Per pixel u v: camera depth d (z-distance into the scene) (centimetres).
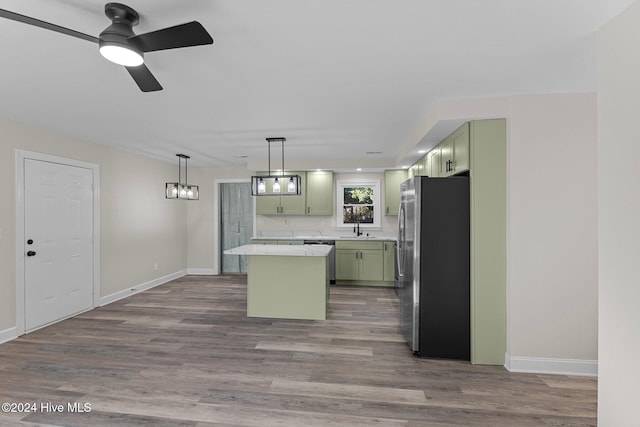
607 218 160
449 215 291
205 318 402
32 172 351
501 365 276
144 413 208
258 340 331
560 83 239
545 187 260
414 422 201
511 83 238
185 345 317
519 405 219
